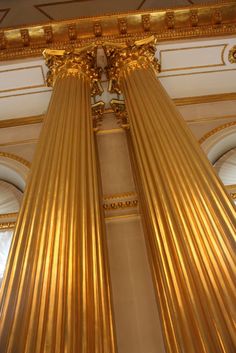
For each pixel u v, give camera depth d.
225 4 6.20
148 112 4.14
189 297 2.22
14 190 5.62
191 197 2.86
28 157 5.87
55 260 2.43
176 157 3.33
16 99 6.36
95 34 6.17
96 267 2.56
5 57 5.99
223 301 2.14
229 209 2.71
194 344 2.02
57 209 2.85
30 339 1.97
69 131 3.97
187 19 6.25
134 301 3.48
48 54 5.71
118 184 4.90
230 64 6.41
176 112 4.14
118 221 4.32
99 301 2.34
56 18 7.66
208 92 6.71
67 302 2.21
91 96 5.55
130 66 5.38
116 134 5.79
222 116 6.30
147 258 3.81
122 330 3.27
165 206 2.88
